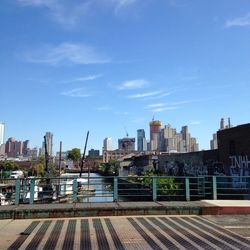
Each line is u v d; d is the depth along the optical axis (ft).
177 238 38.63
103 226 45.70
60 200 103.86
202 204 58.18
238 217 53.16
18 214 51.90
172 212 55.42
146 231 42.39
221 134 113.19
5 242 37.04
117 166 428.56
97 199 156.15
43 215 52.24
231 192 102.01
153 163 224.12
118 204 57.62
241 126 100.42
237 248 34.17
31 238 38.88
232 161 105.19
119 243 36.40
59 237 39.32
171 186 100.89
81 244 36.01
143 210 54.85
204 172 126.72
